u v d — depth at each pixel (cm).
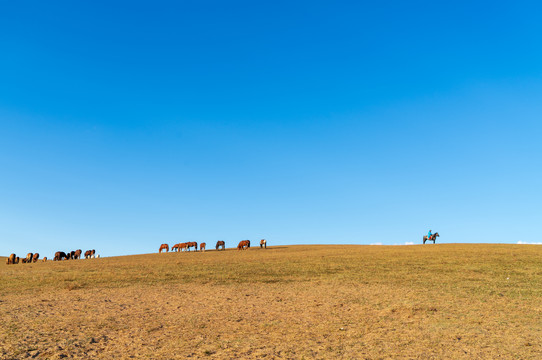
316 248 6212
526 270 2819
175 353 1170
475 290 2152
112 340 1307
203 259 4688
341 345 1252
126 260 5012
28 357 1106
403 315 1648
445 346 1224
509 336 1316
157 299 2111
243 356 1142
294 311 1781
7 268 4300
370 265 3431
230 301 2039
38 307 1864
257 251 5922
